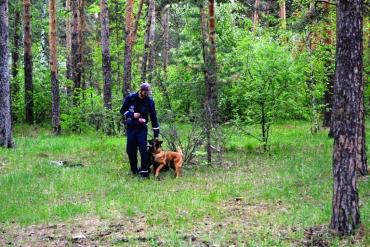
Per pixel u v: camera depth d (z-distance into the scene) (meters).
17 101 23.78
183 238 6.29
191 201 8.16
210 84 11.96
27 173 10.58
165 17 32.91
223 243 6.06
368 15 12.30
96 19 33.09
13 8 25.45
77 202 8.30
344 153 6.22
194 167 11.55
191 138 12.05
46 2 31.78
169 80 14.47
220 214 7.43
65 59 27.73
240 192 8.87
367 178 9.87
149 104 10.66
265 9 24.53
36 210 7.74
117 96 21.89
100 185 9.59
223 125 14.74
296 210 7.53
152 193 8.87
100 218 7.36
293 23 14.87
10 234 6.70
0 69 14.84
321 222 6.83
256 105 13.94
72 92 23.12
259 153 13.68
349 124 6.16
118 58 25.61
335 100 6.27
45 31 30.38
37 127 22.70
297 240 6.12
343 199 6.27
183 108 14.98
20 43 27.53
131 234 6.54
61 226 7.01
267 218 7.15
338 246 5.82
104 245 6.14
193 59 12.24
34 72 24.64
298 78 14.19
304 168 10.88
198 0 11.81
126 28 18.91
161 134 11.89
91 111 19.81
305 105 17.77
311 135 17.53
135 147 10.62
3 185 9.49
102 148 14.50
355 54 6.06
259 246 5.89
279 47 14.64
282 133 18.50
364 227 6.34
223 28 20.70
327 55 18.33
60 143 15.72
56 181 9.86
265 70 13.77
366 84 19.33
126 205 8.02
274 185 9.34
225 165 11.80
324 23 16.88
